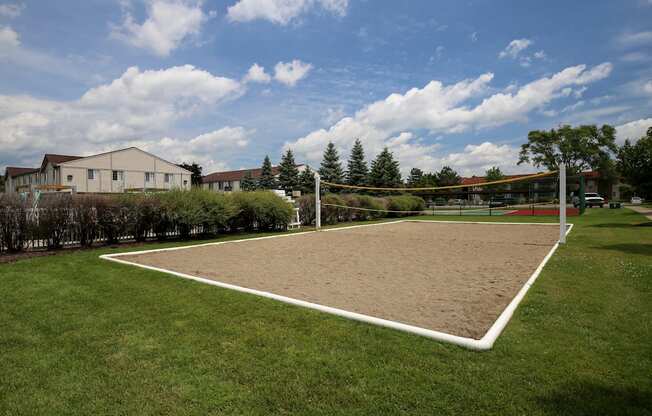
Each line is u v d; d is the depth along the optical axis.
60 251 9.37
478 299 4.82
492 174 75.69
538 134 66.00
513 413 2.36
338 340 3.49
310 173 51.50
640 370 2.84
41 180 50.78
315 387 2.71
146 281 5.85
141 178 48.19
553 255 8.12
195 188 12.80
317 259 8.15
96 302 4.79
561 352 3.17
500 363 3.00
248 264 7.55
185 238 12.29
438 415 2.37
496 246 10.02
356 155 47.50
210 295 5.01
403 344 3.38
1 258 8.18
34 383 2.84
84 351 3.37
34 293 5.23
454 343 3.37
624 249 8.77
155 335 3.69
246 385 2.76
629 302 4.54
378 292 5.23
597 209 33.88
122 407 2.52
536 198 43.81
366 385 2.72
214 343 3.48
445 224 19.41
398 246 10.33
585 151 61.84
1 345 3.51
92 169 43.75
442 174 71.12
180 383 2.80
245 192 15.01
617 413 2.33
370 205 23.44
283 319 4.06
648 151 22.44
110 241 10.86
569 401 2.46
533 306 4.39
